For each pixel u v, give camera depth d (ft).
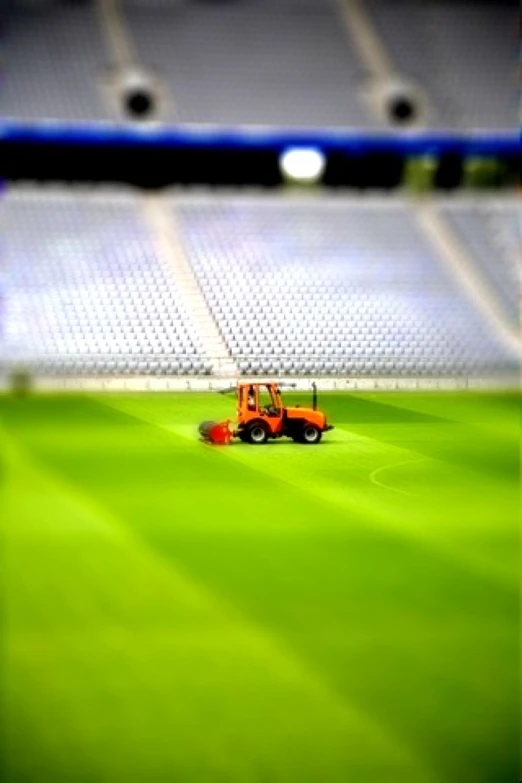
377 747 35.81
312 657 43.65
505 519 67.82
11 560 57.72
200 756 35.04
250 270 165.68
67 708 38.63
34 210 172.04
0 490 75.66
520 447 95.76
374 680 41.34
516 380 147.33
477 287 168.25
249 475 81.46
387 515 68.74
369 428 107.14
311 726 37.35
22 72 179.11
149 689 40.37
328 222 178.81
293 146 177.17
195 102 179.01
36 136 169.17
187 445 95.09
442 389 142.92
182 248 168.25
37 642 45.21
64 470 83.10
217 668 42.45
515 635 46.39
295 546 60.90
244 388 97.09
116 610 49.44
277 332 154.71
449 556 59.06
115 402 125.49
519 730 37.17
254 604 50.44
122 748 35.55
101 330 150.51
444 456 90.74
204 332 152.87
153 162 196.03
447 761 34.94
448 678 41.60
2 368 139.33
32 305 153.48
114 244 167.02
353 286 165.48
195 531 64.23
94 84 178.70
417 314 161.48
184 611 49.32
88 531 64.08
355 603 50.67
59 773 33.78
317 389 141.59
